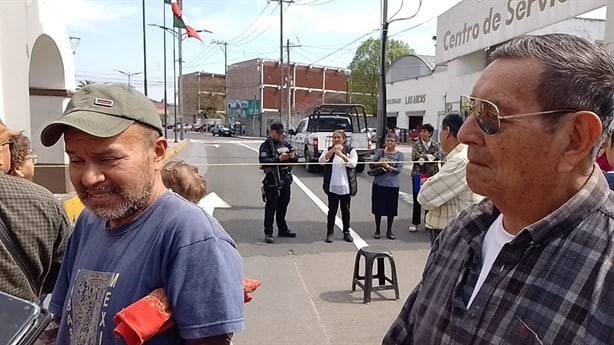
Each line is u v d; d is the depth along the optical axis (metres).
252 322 3.71
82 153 1.32
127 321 1.19
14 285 1.99
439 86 27.66
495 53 1.08
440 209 3.80
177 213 1.36
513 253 1.02
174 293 1.26
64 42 8.33
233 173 13.80
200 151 24.09
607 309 0.87
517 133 0.98
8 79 5.84
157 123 1.43
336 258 5.47
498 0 10.59
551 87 0.95
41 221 2.05
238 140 40.78
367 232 6.79
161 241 1.32
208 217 1.40
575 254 0.94
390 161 6.32
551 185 1.00
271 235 6.16
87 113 1.30
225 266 1.31
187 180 2.71
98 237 1.48
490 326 1.00
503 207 1.08
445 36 14.87
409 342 1.38
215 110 73.19
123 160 1.33
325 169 6.21
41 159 8.18
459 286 1.14
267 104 55.12
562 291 0.92
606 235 0.93
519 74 0.98
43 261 2.08
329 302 4.14
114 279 1.33
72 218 6.24
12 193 2.00
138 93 1.43
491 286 1.04
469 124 1.09
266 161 6.14
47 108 8.20
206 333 1.24
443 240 1.33
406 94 33.06
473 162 1.08
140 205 1.38
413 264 5.29
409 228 7.01
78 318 1.35
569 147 0.96
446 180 3.70
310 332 3.56
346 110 16.03
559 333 0.89
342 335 3.52
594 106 0.94
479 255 1.16
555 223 0.97
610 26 4.90
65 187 7.91
